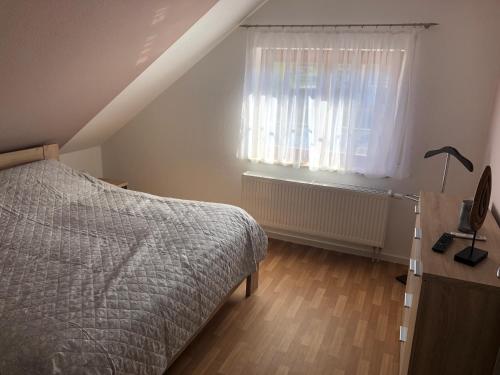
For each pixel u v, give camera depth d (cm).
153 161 430
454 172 316
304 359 224
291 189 359
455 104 304
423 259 160
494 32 283
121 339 154
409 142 318
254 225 276
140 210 275
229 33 362
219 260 224
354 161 339
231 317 261
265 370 215
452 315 150
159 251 215
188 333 193
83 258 207
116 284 181
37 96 257
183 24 279
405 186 334
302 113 345
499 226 201
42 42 203
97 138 417
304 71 336
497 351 149
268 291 296
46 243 223
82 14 198
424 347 157
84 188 308
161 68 341
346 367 219
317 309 274
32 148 327
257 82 354
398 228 344
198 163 412
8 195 266
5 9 165
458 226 195
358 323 260
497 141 249
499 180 225
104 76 288
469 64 294
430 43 300
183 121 405
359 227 343
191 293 194
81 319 156
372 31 311
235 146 391
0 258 203
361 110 325
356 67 318
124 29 238
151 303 173
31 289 175
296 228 367
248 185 375
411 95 308
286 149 358
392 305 282
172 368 213
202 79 386
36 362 135
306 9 329
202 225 250
